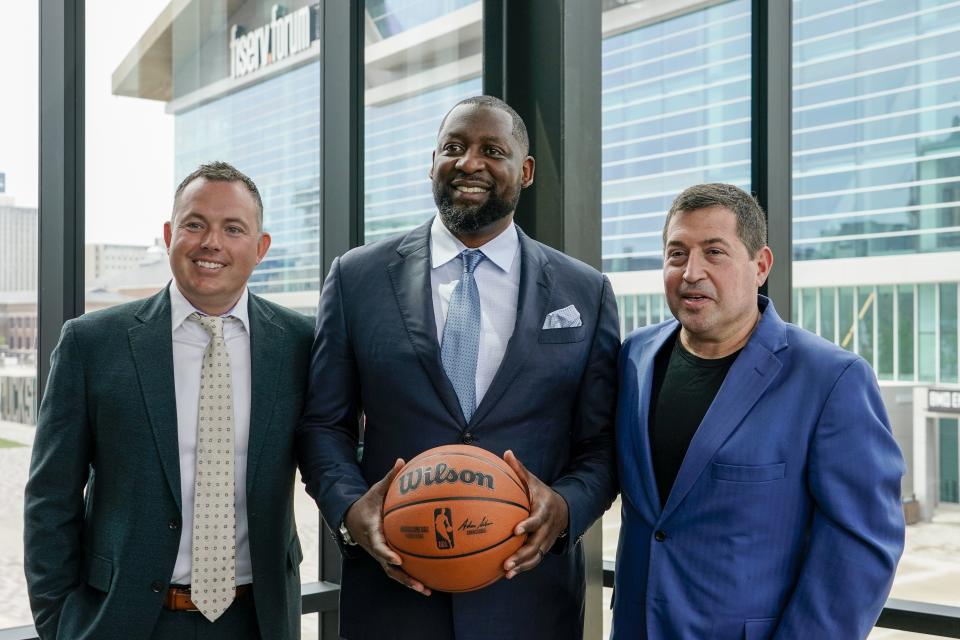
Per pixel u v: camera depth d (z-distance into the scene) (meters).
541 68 3.23
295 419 2.08
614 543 3.69
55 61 2.85
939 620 3.05
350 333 2.07
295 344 2.13
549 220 3.21
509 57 3.33
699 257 1.77
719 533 1.74
